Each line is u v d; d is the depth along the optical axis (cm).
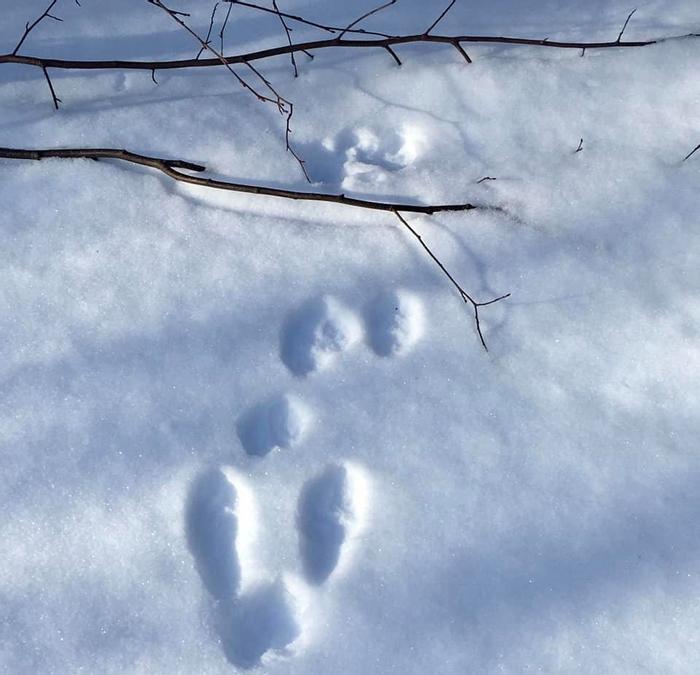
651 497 118
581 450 119
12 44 128
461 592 116
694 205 125
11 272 123
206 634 115
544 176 126
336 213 125
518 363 121
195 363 121
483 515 118
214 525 118
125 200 125
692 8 131
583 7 131
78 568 116
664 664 114
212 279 123
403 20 131
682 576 116
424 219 125
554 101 128
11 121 127
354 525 118
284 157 127
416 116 128
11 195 124
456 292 123
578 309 123
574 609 115
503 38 127
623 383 121
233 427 120
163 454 119
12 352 121
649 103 128
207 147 127
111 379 121
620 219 125
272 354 122
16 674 114
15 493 118
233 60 125
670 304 123
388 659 115
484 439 120
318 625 115
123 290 123
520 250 125
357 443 120
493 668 114
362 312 123
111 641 115
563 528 117
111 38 129
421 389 121
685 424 120
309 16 131
